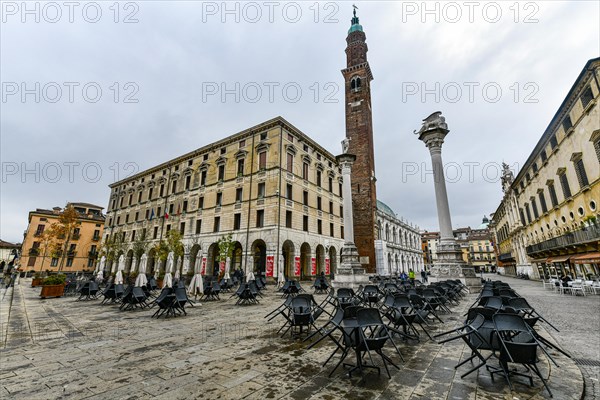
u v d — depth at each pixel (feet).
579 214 71.15
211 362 16.35
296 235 100.17
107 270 148.56
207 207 113.19
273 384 13.24
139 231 140.87
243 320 29.73
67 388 12.83
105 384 13.26
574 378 13.82
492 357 17.04
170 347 19.47
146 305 39.45
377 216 153.99
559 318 30.22
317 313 22.20
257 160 105.19
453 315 31.22
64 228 134.62
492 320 14.21
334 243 121.19
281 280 86.28
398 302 22.39
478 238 335.26
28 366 15.78
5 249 227.81
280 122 101.55
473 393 12.28
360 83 154.81
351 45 168.14
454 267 56.75
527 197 115.85
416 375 14.35
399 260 178.40
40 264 181.06
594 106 59.77
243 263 95.66
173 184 132.46
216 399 11.72
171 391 12.48
